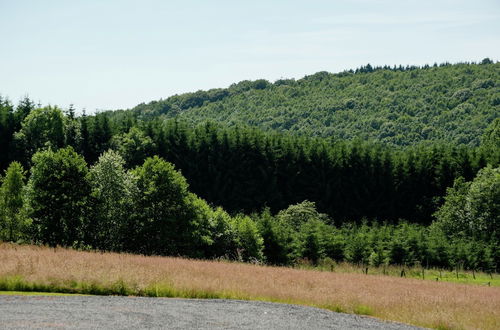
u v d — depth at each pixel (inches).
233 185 3838.6
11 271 652.1
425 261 2375.7
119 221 1875.0
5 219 1692.9
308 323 543.2
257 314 573.6
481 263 2404.0
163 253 1875.0
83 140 3622.0
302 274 1171.3
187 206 1943.9
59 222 1748.3
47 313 475.5
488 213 2957.7
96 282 654.5
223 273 932.0
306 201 3415.4
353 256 2348.7
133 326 449.1
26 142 3353.8
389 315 650.2
